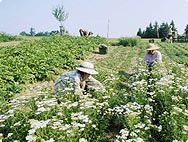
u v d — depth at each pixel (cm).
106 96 749
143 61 1345
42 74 1262
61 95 728
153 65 1243
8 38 3591
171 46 3303
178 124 633
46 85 1186
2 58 1526
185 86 881
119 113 670
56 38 3231
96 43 3052
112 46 3238
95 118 650
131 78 1155
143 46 3166
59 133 534
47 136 520
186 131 607
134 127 602
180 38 4697
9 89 1034
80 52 2147
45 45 2341
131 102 763
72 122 568
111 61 1908
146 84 893
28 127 550
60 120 565
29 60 1436
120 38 3553
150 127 659
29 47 2128
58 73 1383
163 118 681
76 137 550
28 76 1197
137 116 653
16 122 589
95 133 618
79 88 762
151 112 727
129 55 2292
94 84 840
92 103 668
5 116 591
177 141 549
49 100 636
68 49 2139
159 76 1068
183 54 2381
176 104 750
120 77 1257
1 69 1179
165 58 1994
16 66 1289
